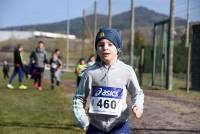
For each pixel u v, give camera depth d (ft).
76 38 382.83
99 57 17.76
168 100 64.75
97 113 17.61
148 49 131.34
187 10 89.61
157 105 57.77
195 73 90.02
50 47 343.87
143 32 361.10
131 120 44.34
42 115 46.03
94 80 17.70
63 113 47.62
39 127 38.81
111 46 17.40
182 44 132.46
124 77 17.66
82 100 17.93
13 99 61.21
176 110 52.75
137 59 130.31
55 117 44.68
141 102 17.48
